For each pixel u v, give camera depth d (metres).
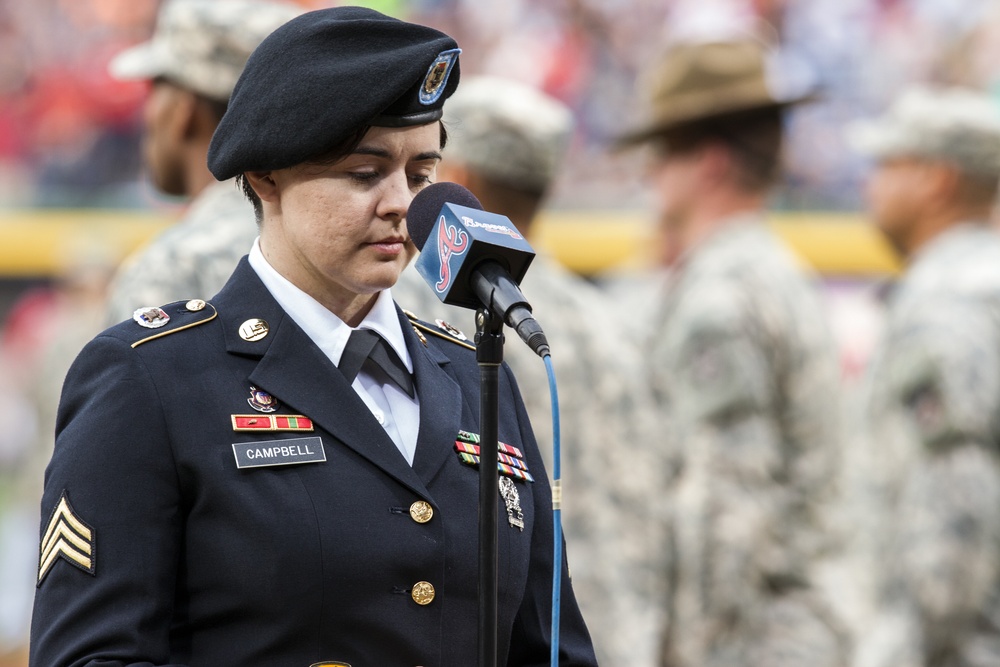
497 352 6.54
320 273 6.96
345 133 6.47
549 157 13.38
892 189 17.69
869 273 30.92
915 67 35.97
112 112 37.16
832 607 15.16
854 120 35.38
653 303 17.47
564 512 12.41
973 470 14.68
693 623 14.80
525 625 7.39
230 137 6.70
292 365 6.87
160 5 39.06
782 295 15.38
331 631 6.49
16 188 36.66
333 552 6.50
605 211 33.72
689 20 36.53
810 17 36.25
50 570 6.47
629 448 12.77
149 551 6.41
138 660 6.24
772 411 15.21
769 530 15.01
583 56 36.75
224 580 6.45
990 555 14.70
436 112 6.73
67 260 34.47
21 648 30.98
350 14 6.82
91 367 6.75
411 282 11.04
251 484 6.54
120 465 6.46
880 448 15.73
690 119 16.50
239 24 10.76
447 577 6.81
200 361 6.79
